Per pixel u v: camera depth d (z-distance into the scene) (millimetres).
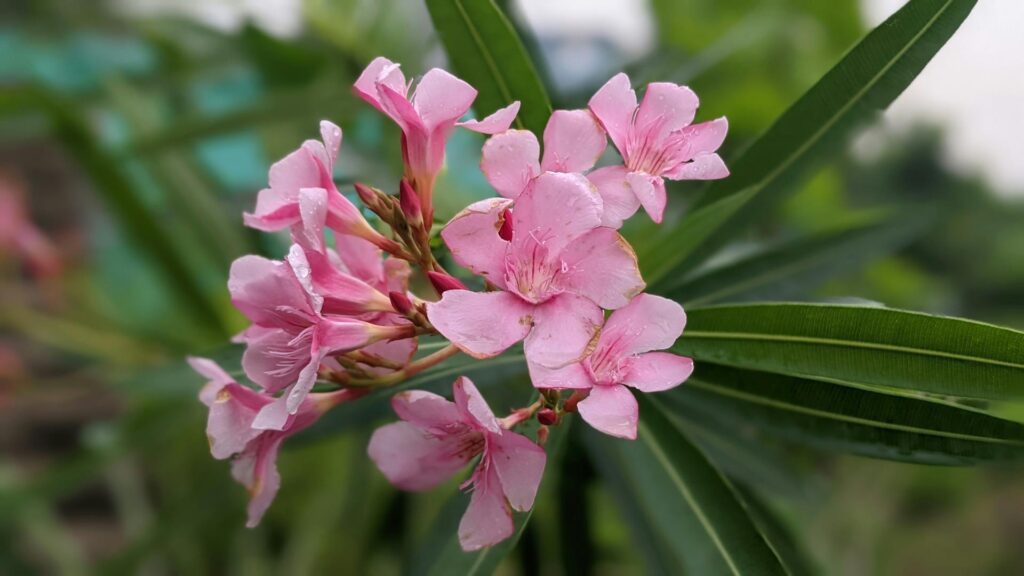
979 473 1045
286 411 370
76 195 1081
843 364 395
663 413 434
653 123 390
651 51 701
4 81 783
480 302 372
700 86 663
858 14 761
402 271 407
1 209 762
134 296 816
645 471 429
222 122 550
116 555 596
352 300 386
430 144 396
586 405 366
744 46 689
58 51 798
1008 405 412
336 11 626
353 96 547
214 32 676
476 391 363
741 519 411
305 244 378
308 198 373
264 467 397
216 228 621
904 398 404
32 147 1098
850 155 740
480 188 551
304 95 548
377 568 756
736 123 667
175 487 796
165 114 725
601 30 754
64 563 752
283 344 384
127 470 765
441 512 431
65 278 783
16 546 790
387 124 543
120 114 670
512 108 381
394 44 616
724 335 407
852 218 572
